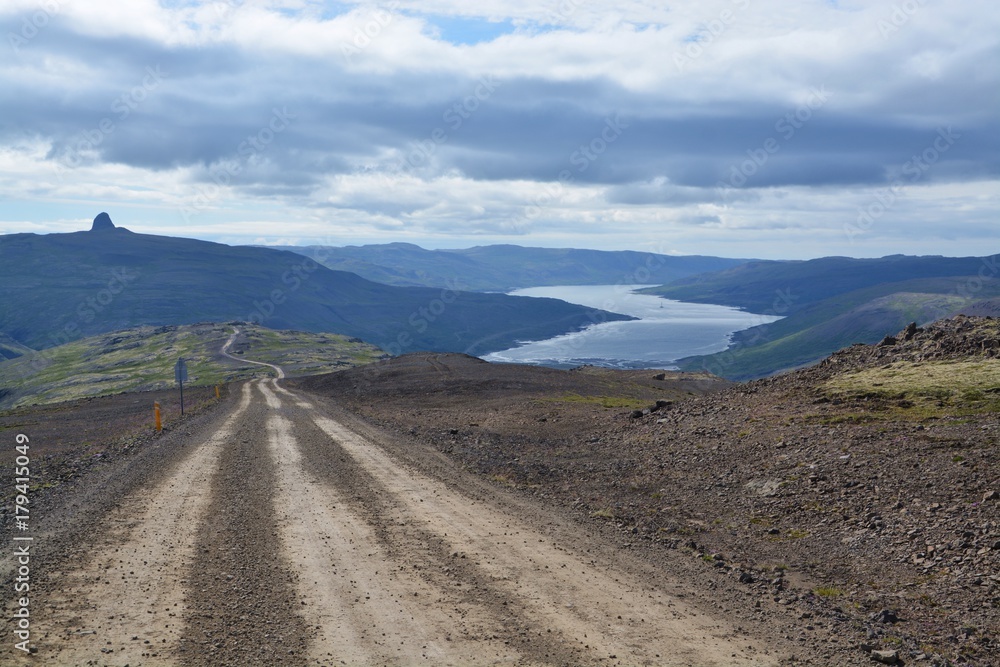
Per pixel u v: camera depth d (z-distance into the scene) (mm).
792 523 14516
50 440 36438
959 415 20188
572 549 12555
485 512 15367
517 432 31109
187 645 8367
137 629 8828
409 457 23266
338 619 9188
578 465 21703
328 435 29812
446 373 71000
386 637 8617
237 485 18359
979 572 10992
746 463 19125
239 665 7855
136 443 28344
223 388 83375
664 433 25328
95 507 15766
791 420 22656
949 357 26281
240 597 9984
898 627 9445
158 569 11219
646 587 10602
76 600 9836
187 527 13938
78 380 195500
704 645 8531
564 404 42906
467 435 29281
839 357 30141
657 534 13891
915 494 14555
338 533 13508
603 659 8055
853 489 15570
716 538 13922
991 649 8742
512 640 8547
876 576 11477
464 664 7906
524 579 10820
